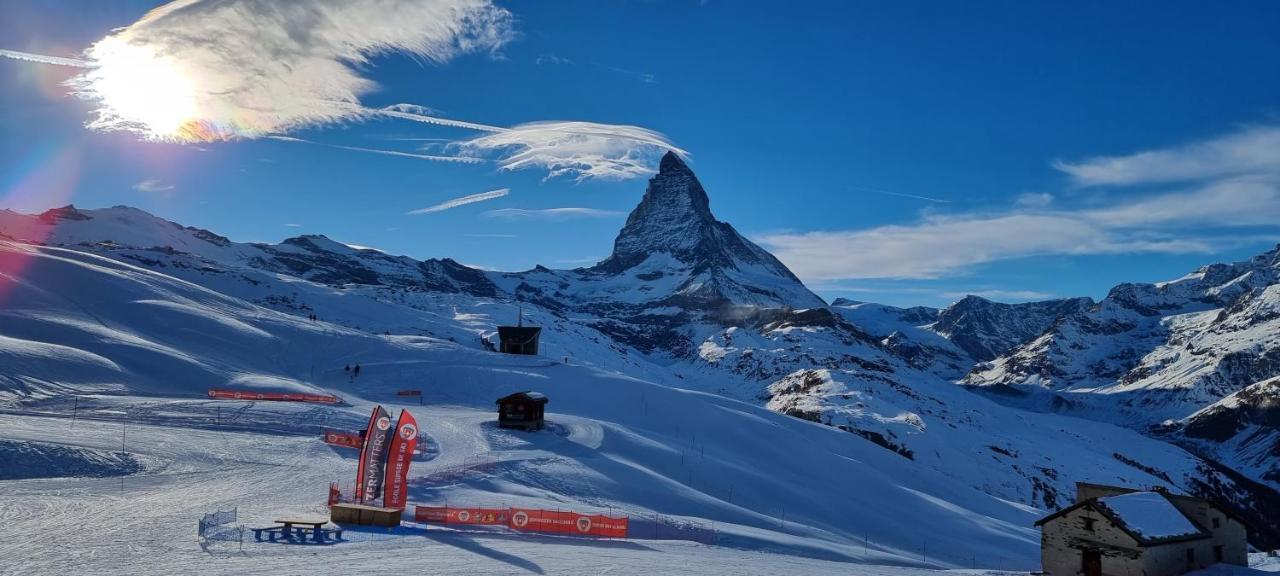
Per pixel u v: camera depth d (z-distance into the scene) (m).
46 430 60.25
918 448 155.62
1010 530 93.38
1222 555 43.00
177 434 65.62
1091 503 41.22
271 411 78.94
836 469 100.38
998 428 198.50
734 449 100.69
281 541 38.84
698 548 48.91
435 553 38.28
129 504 45.03
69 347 92.00
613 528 49.00
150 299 127.50
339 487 53.03
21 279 117.88
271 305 198.25
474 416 92.00
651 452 85.00
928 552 74.50
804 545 58.69
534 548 41.72
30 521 40.22
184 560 34.31
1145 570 39.28
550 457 72.62
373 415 46.59
